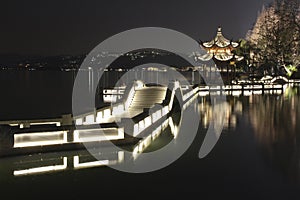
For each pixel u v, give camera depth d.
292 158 11.20
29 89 58.16
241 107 26.69
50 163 10.73
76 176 9.53
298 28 68.88
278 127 17.22
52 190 8.44
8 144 11.38
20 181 9.09
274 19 73.12
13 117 26.84
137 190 8.43
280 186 8.66
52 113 29.48
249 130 16.36
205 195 8.09
